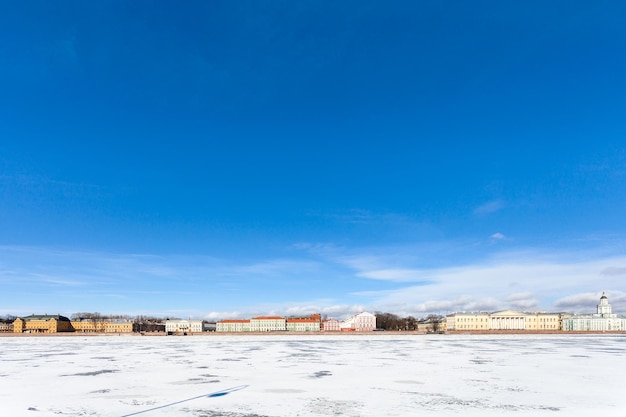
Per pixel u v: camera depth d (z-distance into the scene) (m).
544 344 81.88
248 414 21.59
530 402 24.09
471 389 28.08
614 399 24.89
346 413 21.73
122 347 76.31
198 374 35.56
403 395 26.14
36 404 24.00
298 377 33.66
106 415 21.48
